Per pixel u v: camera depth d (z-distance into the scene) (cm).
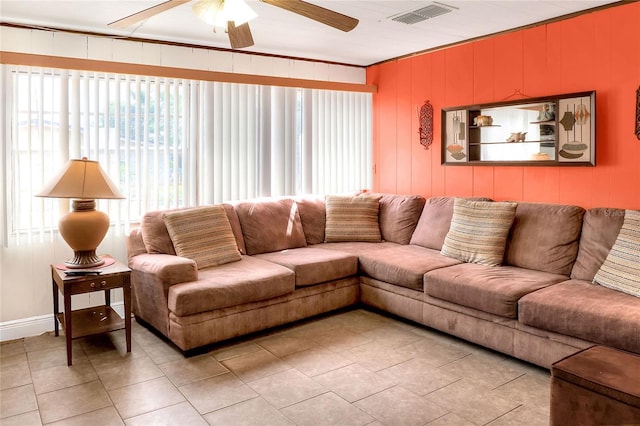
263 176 474
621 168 345
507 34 408
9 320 361
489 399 260
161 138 411
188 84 421
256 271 363
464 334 333
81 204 330
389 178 532
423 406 253
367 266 407
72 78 370
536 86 391
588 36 357
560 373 203
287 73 496
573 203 375
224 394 268
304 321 392
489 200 411
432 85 475
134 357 319
